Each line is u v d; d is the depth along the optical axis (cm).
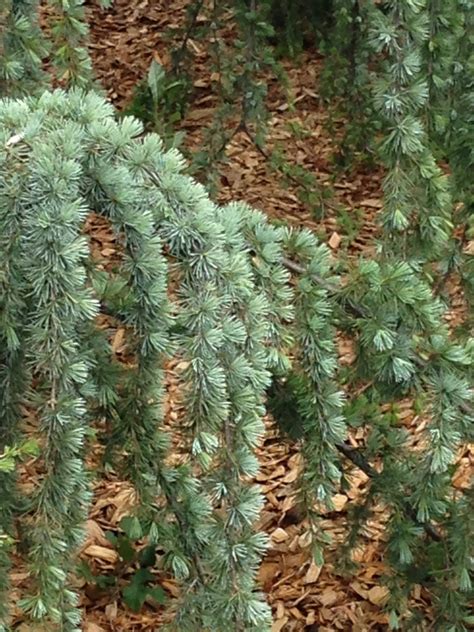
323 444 206
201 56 539
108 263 230
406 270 208
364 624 273
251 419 177
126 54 573
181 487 184
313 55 552
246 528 179
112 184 170
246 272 178
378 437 228
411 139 243
